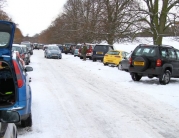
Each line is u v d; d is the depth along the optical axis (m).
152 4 26.56
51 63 25.06
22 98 5.45
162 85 12.80
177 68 13.62
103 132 6.05
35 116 7.12
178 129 6.38
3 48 5.45
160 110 8.07
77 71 18.55
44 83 12.66
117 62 22.33
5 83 6.26
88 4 44.66
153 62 12.85
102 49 27.17
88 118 7.09
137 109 8.14
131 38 27.45
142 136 5.85
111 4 31.92
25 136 5.65
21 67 5.95
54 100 9.07
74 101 9.02
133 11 25.81
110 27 30.05
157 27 26.27
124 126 6.50
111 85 12.64
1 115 3.49
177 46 44.62
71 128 6.26
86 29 37.34
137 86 12.44
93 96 9.93
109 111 7.84
